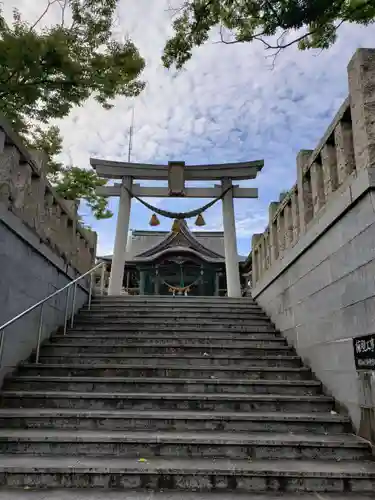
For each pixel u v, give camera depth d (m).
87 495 3.04
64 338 6.74
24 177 5.73
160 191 14.12
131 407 4.69
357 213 4.32
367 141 4.11
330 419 4.28
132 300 9.34
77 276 8.58
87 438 3.75
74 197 13.68
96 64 6.00
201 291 21.27
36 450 3.71
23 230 5.60
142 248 24.28
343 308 4.63
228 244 13.62
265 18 4.62
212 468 3.32
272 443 3.76
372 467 3.43
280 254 7.63
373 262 3.94
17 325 5.53
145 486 3.24
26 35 5.21
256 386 5.26
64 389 5.16
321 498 3.07
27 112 6.66
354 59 4.44
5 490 3.12
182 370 5.67
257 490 3.23
